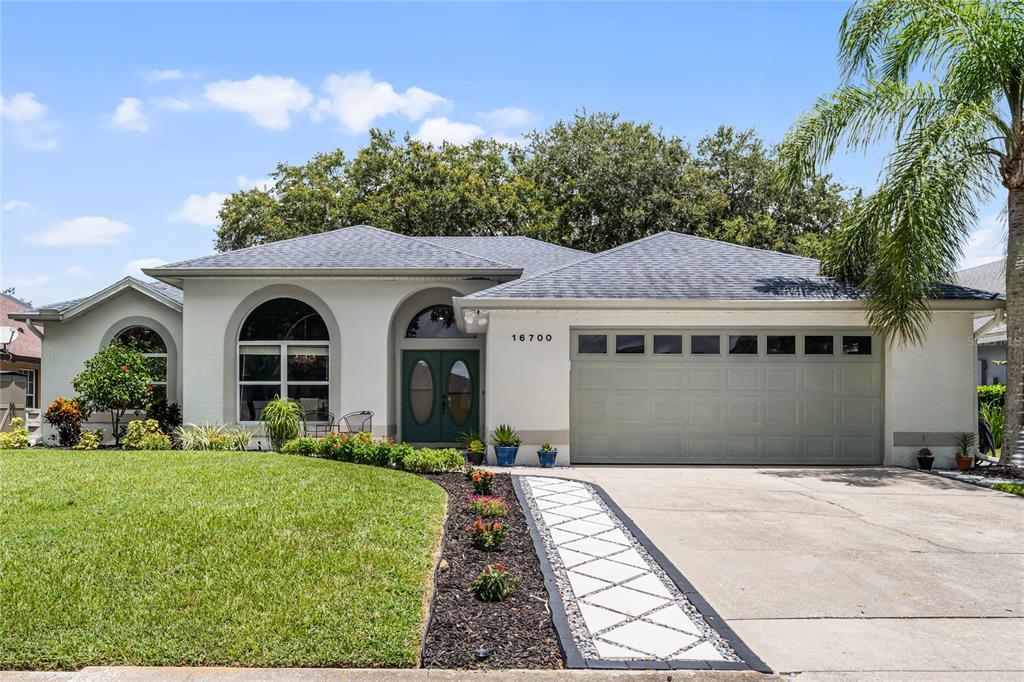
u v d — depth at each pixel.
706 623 5.19
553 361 12.89
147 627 4.70
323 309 15.06
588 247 31.19
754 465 13.00
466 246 19.34
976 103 11.88
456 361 16.28
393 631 4.70
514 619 5.12
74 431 14.84
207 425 14.77
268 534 6.62
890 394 12.97
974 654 4.70
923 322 12.95
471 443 13.00
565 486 10.37
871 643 4.87
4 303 25.66
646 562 6.68
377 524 7.16
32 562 5.79
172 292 17.28
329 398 14.98
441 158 30.62
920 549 7.23
